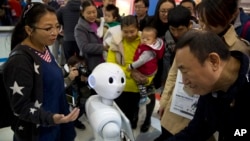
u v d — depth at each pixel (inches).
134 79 91.7
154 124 115.4
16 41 53.6
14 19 163.3
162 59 92.1
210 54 30.4
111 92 68.4
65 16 145.5
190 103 57.3
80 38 105.0
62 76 58.5
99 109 67.4
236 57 33.3
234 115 34.7
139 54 88.4
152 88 101.8
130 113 104.2
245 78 32.4
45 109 53.0
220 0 42.8
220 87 33.9
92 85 71.7
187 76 32.2
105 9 121.2
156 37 90.9
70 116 49.0
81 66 98.1
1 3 158.4
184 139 44.4
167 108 63.9
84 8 107.0
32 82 49.5
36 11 49.7
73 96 89.0
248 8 118.7
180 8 68.0
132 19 88.8
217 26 43.8
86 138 101.8
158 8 95.0
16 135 53.2
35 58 50.0
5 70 48.8
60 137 63.5
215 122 38.6
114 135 64.3
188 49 31.0
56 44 177.3
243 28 51.9
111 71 68.8
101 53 103.7
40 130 52.8
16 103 48.0
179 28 66.2
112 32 94.1
